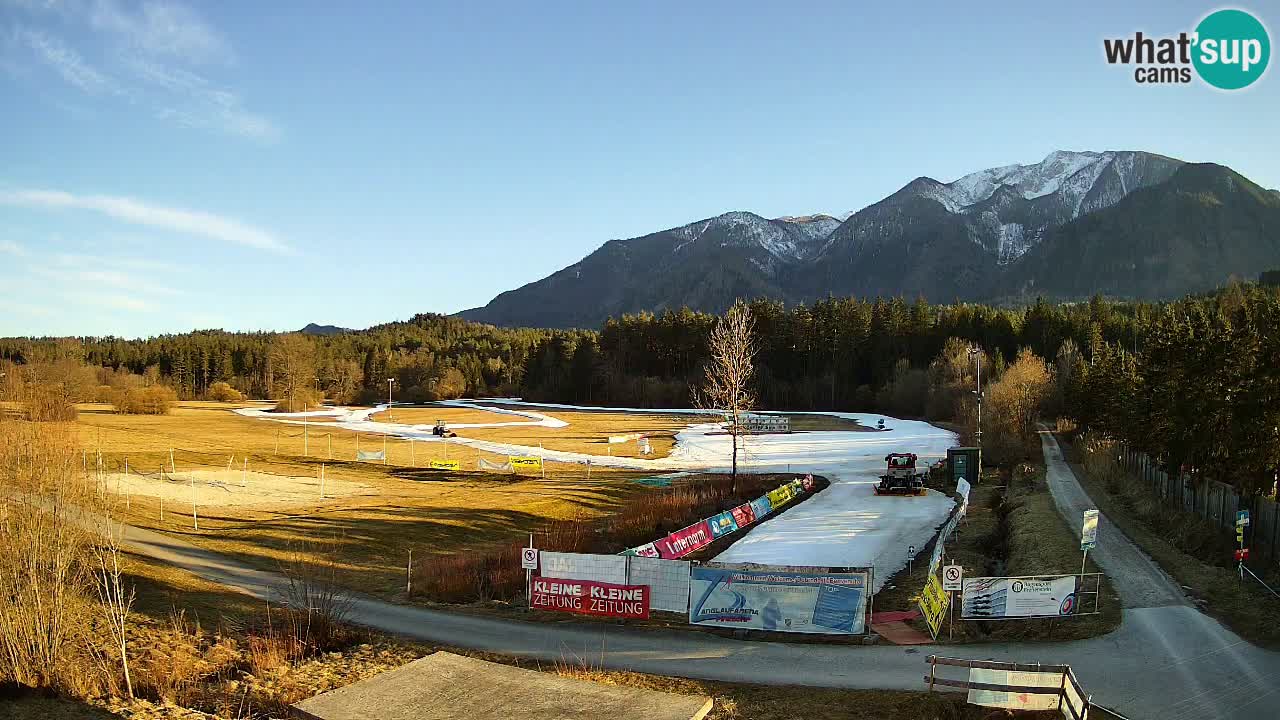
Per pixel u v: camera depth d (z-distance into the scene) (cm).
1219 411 3659
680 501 4306
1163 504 3938
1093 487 4959
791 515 4462
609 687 1246
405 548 3419
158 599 2264
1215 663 1698
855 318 14538
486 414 13925
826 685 1611
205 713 1458
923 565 3152
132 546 2983
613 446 8806
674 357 16100
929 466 6762
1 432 1686
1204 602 2173
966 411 8269
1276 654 1750
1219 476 3694
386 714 1141
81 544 1791
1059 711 1370
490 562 2827
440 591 2480
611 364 16438
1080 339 12625
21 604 1508
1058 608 2012
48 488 1634
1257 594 2212
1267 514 2823
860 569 1947
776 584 1994
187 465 6191
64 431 1864
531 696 1205
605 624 2119
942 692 1550
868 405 13725
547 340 18588
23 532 1538
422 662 1339
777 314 15488
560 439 9575
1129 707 1470
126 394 11625
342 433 9881
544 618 2188
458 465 6612
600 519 4300
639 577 2153
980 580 1989
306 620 2036
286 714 1468
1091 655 1758
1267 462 3294
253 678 1675
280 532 3609
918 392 12388
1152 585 2370
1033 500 4303
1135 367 5862
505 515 4297
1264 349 3412
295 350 15888
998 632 1973
